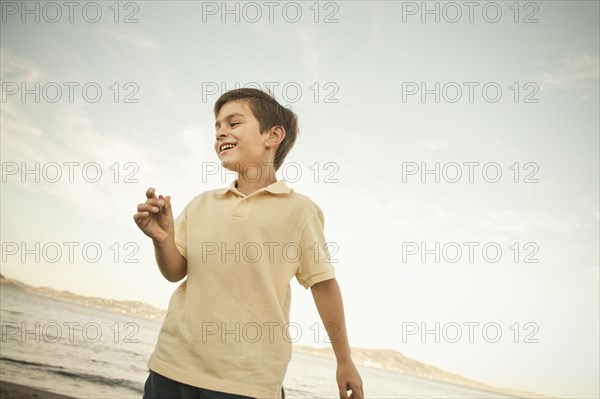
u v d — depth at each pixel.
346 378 1.24
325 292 1.27
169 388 1.09
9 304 23.33
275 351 1.13
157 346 1.15
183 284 1.26
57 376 9.70
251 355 1.10
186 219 1.34
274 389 1.10
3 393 6.60
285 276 1.23
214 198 1.34
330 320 1.27
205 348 1.10
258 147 1.37
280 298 1.21
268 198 1.28
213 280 1.18
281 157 1.50
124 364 13.16
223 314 1.14
